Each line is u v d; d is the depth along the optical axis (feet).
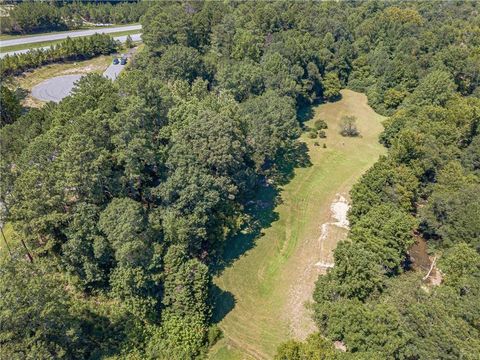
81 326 157.69
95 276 172.55
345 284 172.14
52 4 533.55
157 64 333.62
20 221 167.22
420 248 229.45
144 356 156.66
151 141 199.93
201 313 168.66
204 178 198.18
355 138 353.10
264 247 223.30
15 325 129.49
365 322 148.87
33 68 387.55
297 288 197.36
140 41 484.74
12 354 126.31
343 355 138.21
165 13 380.37
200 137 211.82
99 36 438.40
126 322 164.35
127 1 619.67
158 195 192.85
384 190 231.50
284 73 335.88
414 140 255.29
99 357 152.66
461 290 169.48
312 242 228.63
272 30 426.51
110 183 185.26
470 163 264.11
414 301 158.92
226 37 383.45
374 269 174.50
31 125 222.48
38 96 346.54
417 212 242.99
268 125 272.51
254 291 195.42
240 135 228.43
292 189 277.85
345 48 435.12
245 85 315.37
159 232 184.75
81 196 178.70
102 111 198.29
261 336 173.06
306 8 485.97
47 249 171.42
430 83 349.61
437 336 140.05
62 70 399.03
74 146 169.37
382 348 141.38
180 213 194.18
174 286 167.22
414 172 248.32
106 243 169.78
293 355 138.31
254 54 370.32
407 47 427.33
